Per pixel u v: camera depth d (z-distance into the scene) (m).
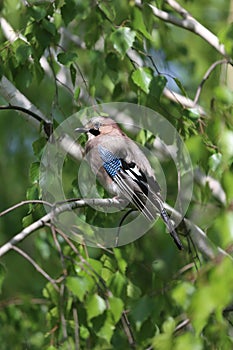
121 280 9.88
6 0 12.51
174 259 12.77
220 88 10.18
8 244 9.52
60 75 13.72
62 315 9.25
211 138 10.21
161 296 9.52
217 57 16.36
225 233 8.96
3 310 11.77
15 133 17.19
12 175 17.09
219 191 12.62
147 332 9.64
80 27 13.88
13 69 11.06
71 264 9.94
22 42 11.05
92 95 11.84
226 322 10.32
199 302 8.02
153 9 12.41
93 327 9.17
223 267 8.16
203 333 9.80
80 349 10.12
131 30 10.87
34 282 14.96
